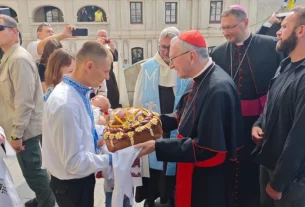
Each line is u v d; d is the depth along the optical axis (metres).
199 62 1.67
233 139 1.62
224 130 1.62
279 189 1.59
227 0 15.56
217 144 1.55
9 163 3.55
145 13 15.83
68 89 1.45
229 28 2.32
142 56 16.47
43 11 16.34
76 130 1.42
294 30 1.62
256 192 2.40
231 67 2.44
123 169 1.54
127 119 1.66
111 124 1.67
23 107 2.20
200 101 1.65
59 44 2.89
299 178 1.62
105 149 1.73
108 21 15.81
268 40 2.40
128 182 1.70
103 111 2.18
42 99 2.43
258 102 2.39
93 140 1.59
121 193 1.56
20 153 2.37
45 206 2.52
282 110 1.65
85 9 16.16
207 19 15.95
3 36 2.19
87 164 1.45
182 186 1.80
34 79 2.29
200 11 15.80
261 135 1.95
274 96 1.76
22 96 2.19
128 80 3.78
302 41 1.63
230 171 1.86
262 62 2.36
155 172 2.45
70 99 1.42
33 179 2.42
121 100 3.73
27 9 15.49
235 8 2.31
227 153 1.71
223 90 1.59
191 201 1.79
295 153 1.51
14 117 2.24
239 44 2.42
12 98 2.31
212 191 1.71
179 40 1.66
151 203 2.60
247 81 2.38
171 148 1.60
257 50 2.38
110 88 3.45
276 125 1.71
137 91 2.51
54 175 1.60
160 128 1.68
